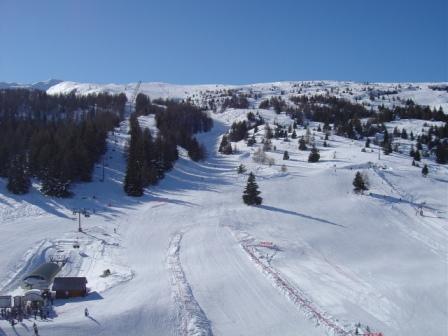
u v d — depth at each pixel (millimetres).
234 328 44312
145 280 55812
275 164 144250
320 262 66750
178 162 142750
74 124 135125
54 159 98000
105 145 134250
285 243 74750
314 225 86875
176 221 86125
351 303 50500
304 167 138750
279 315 47250
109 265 62500
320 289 54469
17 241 68938
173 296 49875
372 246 77625
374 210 100062
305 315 47094
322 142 181625
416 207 104688
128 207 94812
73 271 61094
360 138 198875
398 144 176625
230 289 53500
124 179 105500
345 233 83562
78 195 98562
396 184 120938
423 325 45969
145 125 193000
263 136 199750
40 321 41719
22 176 93812
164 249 70062
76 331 39812
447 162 150500
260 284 55531
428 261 70812
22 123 134500
